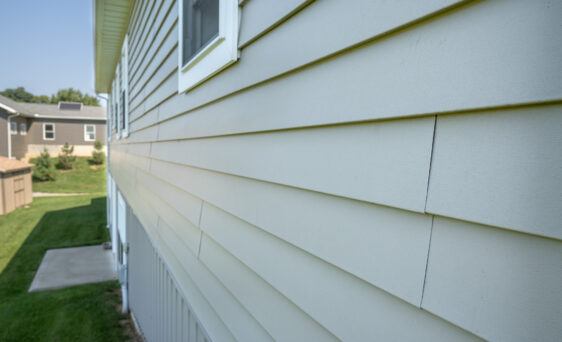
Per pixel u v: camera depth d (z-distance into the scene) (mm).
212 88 1802
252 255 1378
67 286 7559
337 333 902
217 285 1753
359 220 832
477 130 573
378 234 777
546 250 491
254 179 1369
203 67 1871
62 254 9734
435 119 645
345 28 861
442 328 637
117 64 8148
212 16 1736
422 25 666
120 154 7117
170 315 2922
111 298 6980
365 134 811
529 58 500
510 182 527
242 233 1469
